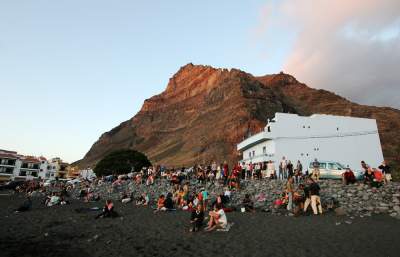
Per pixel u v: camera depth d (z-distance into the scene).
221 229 14.77
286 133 43.44
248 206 21.80
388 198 20.69
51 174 125.06
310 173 29.17
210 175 34.22
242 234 14.01
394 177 37.12
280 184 27.16
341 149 44.56
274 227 15.48
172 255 10.65
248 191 27.11
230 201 25.48
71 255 10.72
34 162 117.31
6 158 109.25
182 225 16.80
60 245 12.24
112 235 14.20
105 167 90.19
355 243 12.01
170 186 34.66
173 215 20.81
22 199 38.56
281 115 43.97
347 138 45.22
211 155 134.88
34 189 54.34
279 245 11.88
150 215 20.89
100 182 49.50
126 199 32.16
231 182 28.98
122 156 92.12
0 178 107.31
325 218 17.98
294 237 13.20
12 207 27.89
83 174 127.25
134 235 14.16
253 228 15.34
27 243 12.61
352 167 44.19
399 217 17.69
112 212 20.05
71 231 15.30
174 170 43.72
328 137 44.50
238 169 29.48
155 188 35.81
